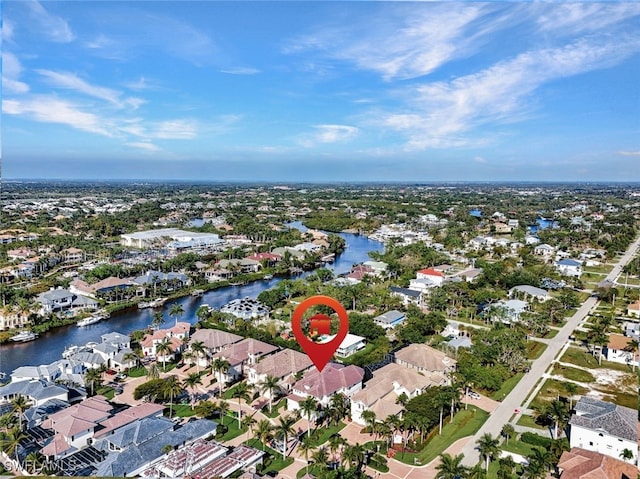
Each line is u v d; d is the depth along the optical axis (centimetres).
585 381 12100
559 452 8744
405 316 17238
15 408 9519
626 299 19888
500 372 11962
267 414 10425
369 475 8156
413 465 8500
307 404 9275
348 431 9719
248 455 8450
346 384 10975
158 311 18925
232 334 14462
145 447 8675
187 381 10862
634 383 11906
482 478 7344
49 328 16388
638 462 7994
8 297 18400
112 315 18275
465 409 10556
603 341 14012
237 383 12081
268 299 18600
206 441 9062
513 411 10538
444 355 13162
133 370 12925
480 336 14538
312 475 8050
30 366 13062
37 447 8931
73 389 11269
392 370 11425
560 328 16362
